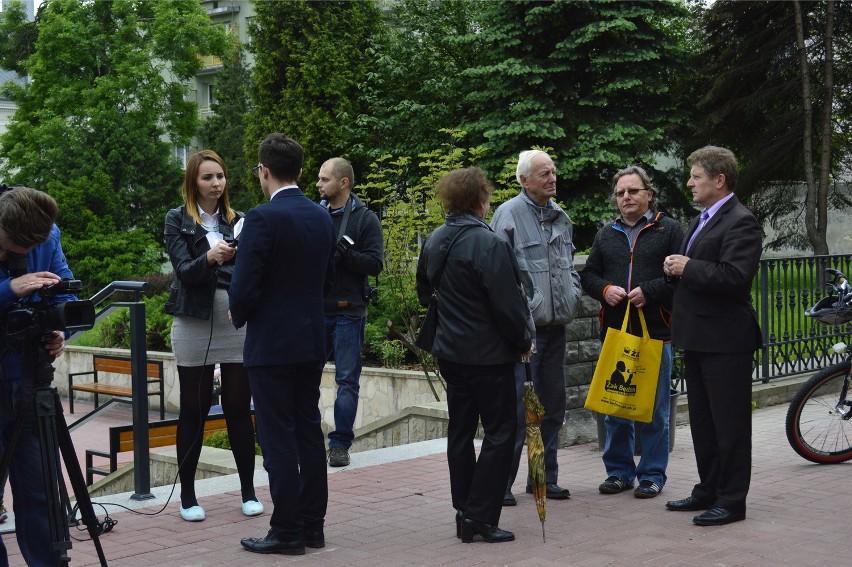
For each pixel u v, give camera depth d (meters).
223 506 6.00
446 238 5.16
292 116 28.55
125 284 6.09
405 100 26.62
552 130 23.41
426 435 8.84
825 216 26.88
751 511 5.69
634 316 6.20
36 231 3.88
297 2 28.83
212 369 5.67
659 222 6.26
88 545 5.14
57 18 34.62
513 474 6.00
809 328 10.61
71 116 34.66
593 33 23.06
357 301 7.07
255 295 4.83
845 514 5.60
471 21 27.61
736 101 26.17
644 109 25.28
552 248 6.04
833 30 27.41
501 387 5.11
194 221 5.63
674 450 7.66
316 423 5.13
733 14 26.17
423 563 4.77
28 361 3.86
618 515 5.69
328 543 5.17
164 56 35.12
